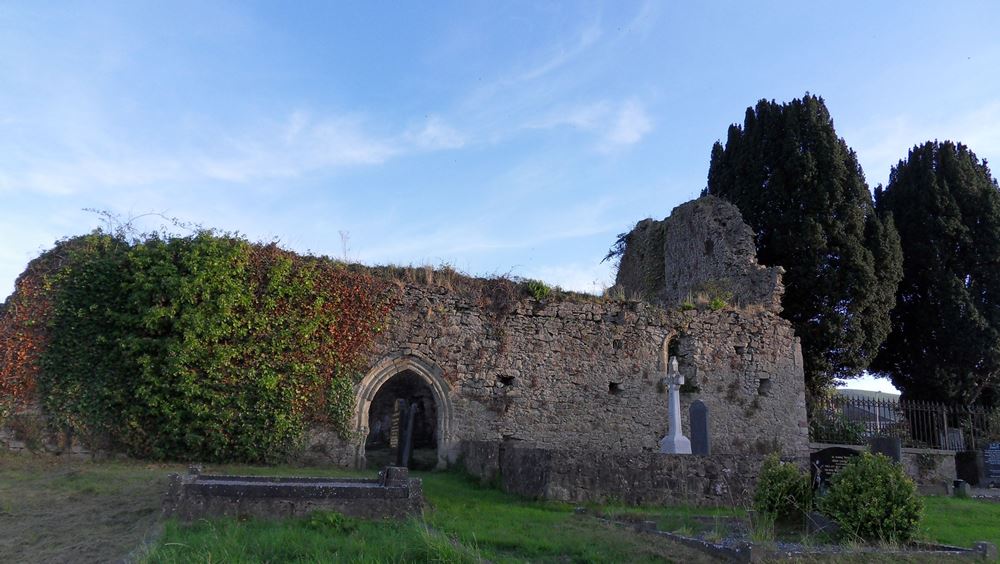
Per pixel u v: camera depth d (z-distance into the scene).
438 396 17.88
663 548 8.71
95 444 14.68
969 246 27.59
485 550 8.34
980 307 27.05
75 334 15.00
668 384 17.44
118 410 14.88
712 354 21.09
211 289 15.60
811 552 8.71
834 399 24.91
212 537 7.78
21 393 14.55
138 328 15.21
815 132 26.00
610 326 20.14
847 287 24.42
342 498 9.21
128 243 15.90
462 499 12.23
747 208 26.89
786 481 11.04
